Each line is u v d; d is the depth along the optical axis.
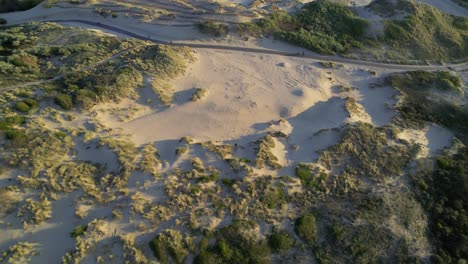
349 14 59.09
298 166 34.25
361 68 51.50
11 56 43.47
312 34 55.41
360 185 33.62
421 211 32.25
